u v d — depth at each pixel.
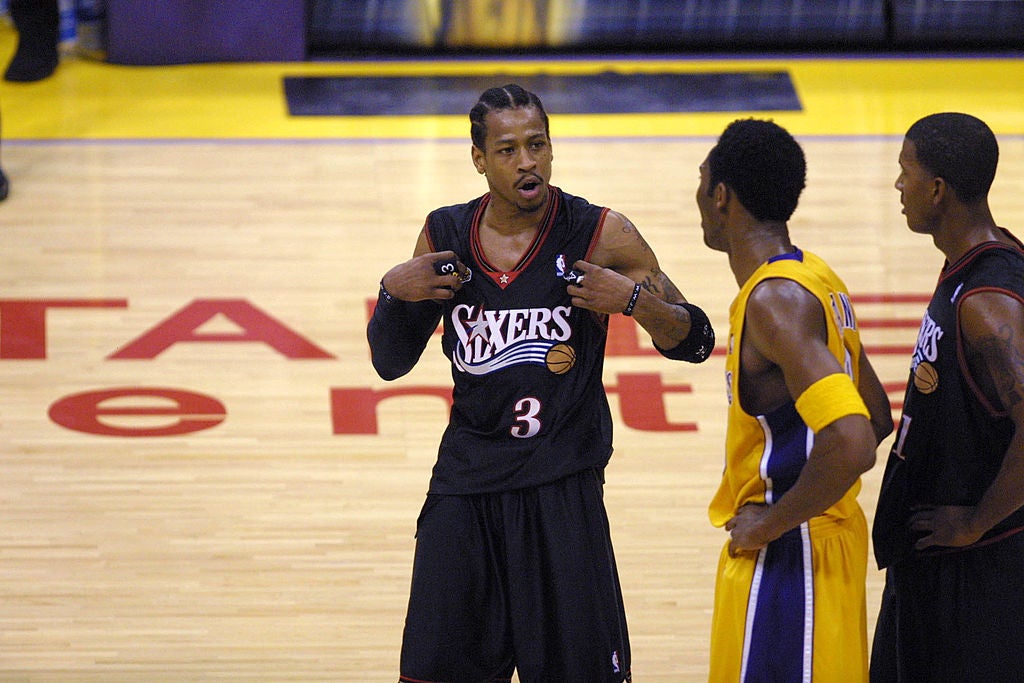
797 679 9.81
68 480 17.23
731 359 9.91
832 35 32.06
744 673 9.96
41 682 13.62
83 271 22.22
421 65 31.20
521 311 10.88
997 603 10.20
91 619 14.70
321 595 15.24
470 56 31.73
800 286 9.49
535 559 11.07
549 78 30.56
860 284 22.11
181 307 21.28
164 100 29.05
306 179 25.72
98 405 18.81
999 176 25.89
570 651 11.06
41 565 15.59
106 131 27.55
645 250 11.06
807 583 9.89
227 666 13.98
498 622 11.20
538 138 10.53
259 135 27.56
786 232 10.02
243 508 16.80
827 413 9.14
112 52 30.50
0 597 15.00
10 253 22.69
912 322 20.97
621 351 20.23
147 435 18.20
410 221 24.20
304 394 19.23
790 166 9.73
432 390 19.45
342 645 14.41
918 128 10.13
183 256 22.83
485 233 11.02
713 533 16.47
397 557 15.98
